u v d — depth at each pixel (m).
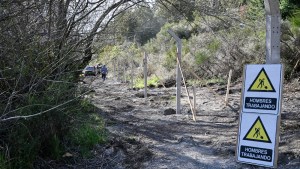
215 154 5.91
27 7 4.88
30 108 4.88
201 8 8.06
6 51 4.72
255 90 5.19
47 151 5.45
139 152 6.12
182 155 5.98
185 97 13.16
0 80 4.80
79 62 5.90
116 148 6.23
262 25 13.73
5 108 4.42
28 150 4.96
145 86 14.27
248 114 5.23
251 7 13.87
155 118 9.33
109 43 6.48
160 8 8.23
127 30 6.91
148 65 24.14
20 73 4.58
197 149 6.25
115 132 7.47
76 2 5.88
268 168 5.06
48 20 5.24
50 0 5.23
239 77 16.39
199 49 18.33
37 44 5.11
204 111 10.05
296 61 13.86
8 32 4.79
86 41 5.93
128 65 25.72
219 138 6.84
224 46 16.86
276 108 4.98
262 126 5.08
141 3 7.36
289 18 12.31
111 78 26.72
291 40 13.79
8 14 4.66
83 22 5.91
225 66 16.98
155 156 5.97
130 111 10.59
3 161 4.53
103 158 5.86
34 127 5.06
